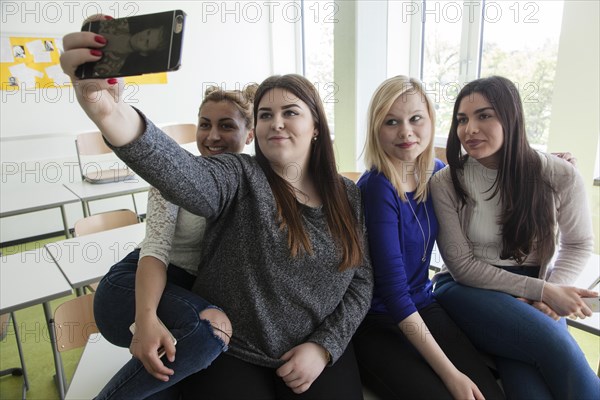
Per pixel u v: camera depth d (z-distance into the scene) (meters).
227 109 1.30
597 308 1.22
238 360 1.04
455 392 1.06
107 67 0.66
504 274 1.30
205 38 4.50
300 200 1.10
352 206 1.21
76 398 1.15
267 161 1.09
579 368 1.07
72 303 1.47
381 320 1.29
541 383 1.12
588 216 1.37
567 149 2.53
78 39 0.67
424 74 3.65
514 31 2.95
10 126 3.68
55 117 3.85
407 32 3.63
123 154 0.72
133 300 1.01
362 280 1.22
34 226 3.97
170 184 0.78
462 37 3.28
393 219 1.25
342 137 3.73
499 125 1.25
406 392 1.08
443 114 3.52
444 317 1.30
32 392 1.98
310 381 1.02
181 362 0.90
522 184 1.29
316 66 4.91
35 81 3.71
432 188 1.38
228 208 0.99
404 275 1.24
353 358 1.17
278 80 1.09
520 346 1.16
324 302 1.10
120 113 0.70
